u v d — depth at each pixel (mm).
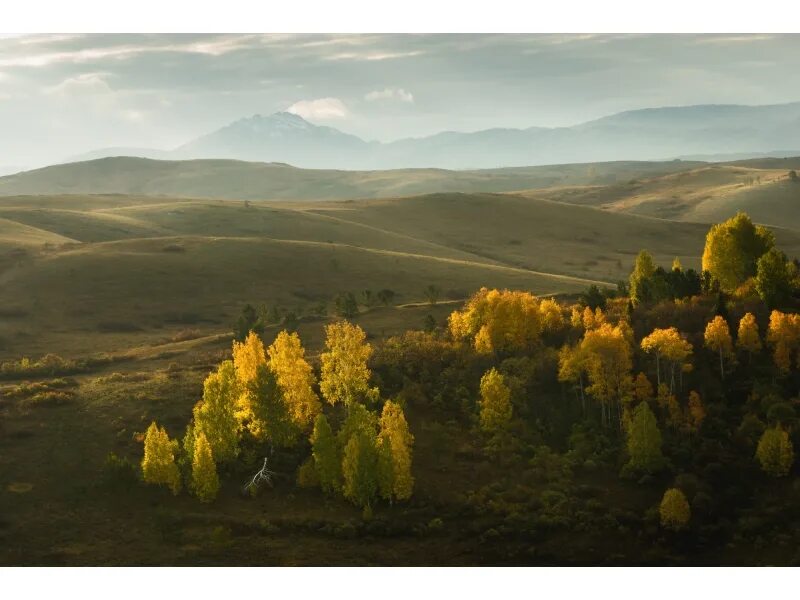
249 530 70062
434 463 80438
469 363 96750
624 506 73250
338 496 75562
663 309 100438
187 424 86062
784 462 73750
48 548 66562
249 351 92000
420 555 66938
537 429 85438
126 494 74312
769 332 87500
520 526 70750
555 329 102750
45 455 79562
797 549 65625
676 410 81625
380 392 92250
